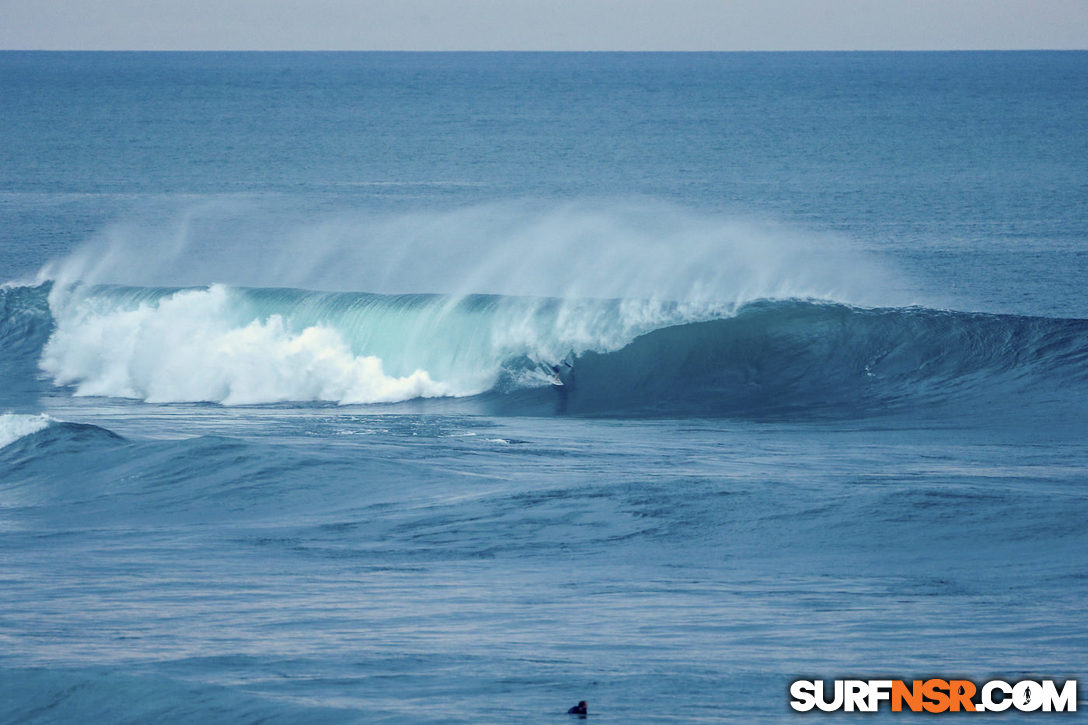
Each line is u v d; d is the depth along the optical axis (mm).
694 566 56344
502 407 118938
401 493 74188
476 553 59562
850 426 106500
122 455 84500
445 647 42250
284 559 58750
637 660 40344
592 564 56969
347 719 34031
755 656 40906
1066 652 40875
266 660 40562
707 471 82938
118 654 41469
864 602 48688
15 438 90375
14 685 37125
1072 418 105938
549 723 33750
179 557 59688
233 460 81375
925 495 67188
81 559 59500
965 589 50844
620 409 117062
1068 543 58312
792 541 60406
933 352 122000
